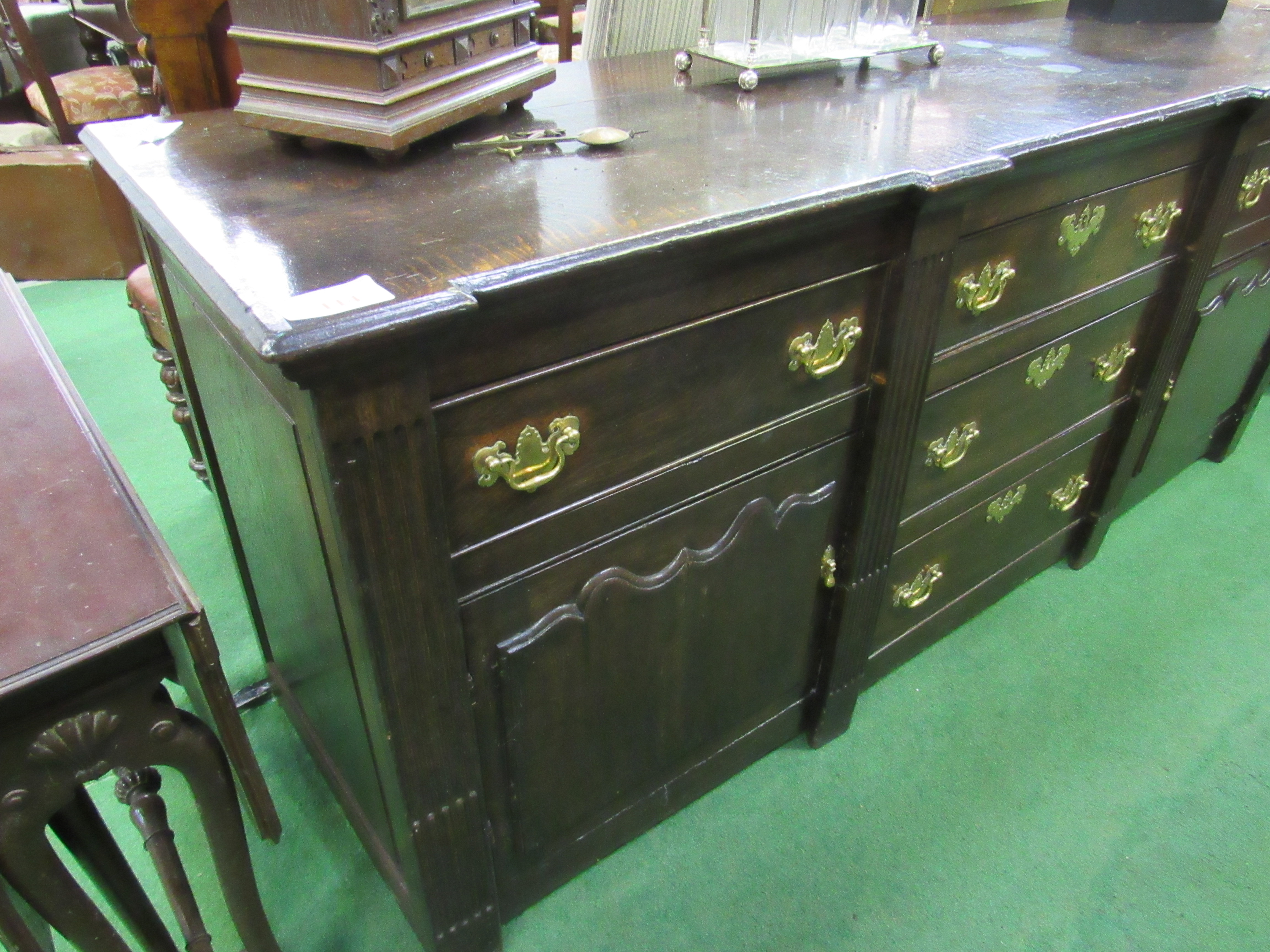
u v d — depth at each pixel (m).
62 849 1.09
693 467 0.84
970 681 1.38
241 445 0.87
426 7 0.79
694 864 1.11
